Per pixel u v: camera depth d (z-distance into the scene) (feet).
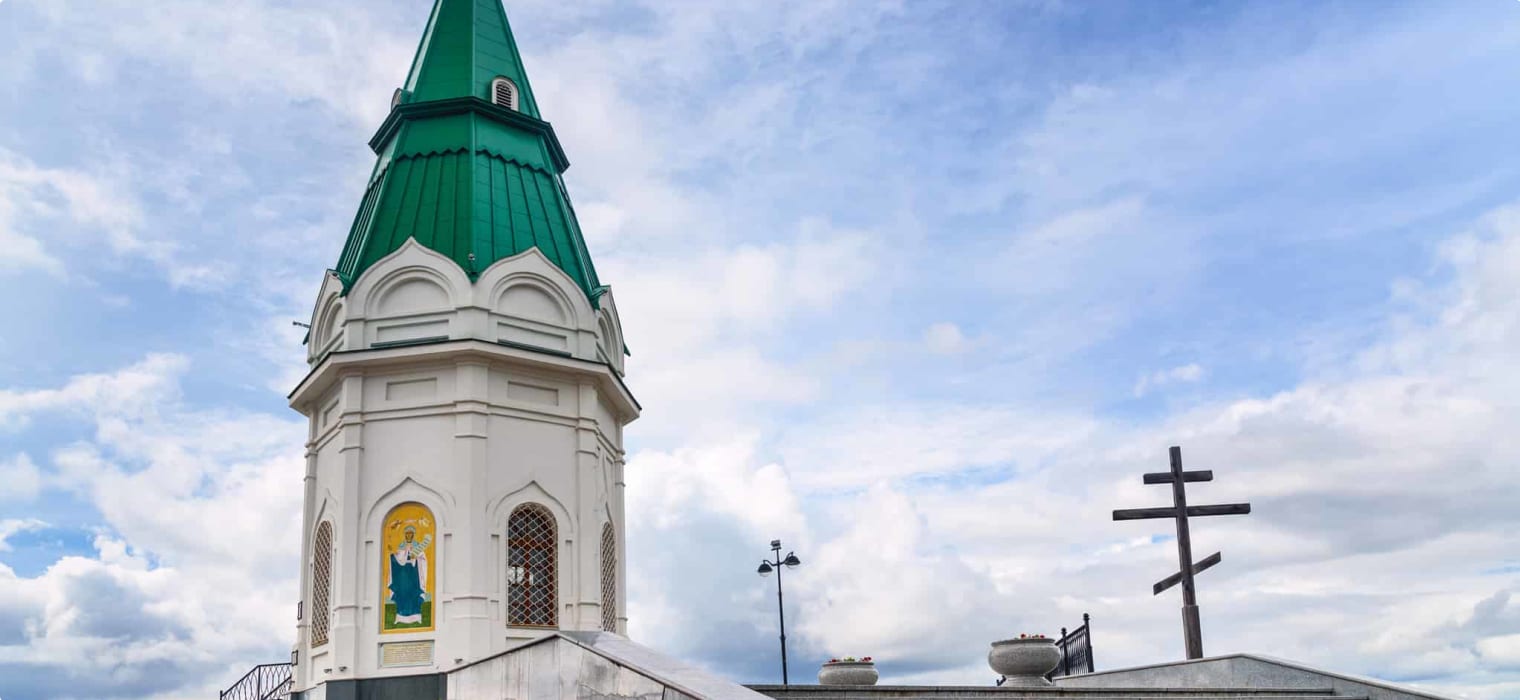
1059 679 98.68
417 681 72.38
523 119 89.10
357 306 79.30
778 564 125.18
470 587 73.31
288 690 80.02
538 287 82.02
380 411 77.92
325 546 78.74
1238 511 97.14
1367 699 76.02
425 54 89.66
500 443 77.41
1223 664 86.63
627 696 47.80
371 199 88.12
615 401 86.79
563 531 78.74
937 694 68.64
